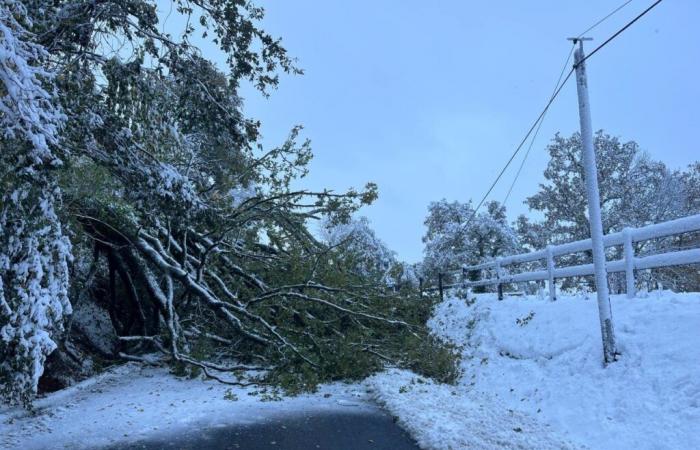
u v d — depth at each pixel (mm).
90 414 8445
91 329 14078
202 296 12328
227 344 13391
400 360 11836
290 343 11414
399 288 15789
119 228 12453
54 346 7262
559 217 26328
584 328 9000
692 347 6758
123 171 9641
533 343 9953
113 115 8953
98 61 8992
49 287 7480
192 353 12266
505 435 6562
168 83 10430
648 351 7277
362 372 11078
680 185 25062
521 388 8781
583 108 8469
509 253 22531
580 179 25891
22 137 6309
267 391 10023
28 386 7094
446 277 21281
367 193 14008
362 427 7340
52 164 6801
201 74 10523
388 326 13188
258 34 10516
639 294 8961
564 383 8047
